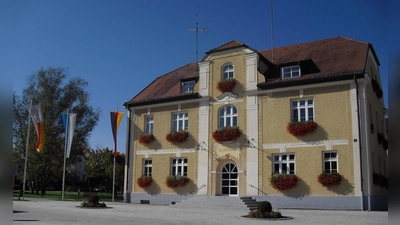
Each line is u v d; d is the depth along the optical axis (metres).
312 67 25.52
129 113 32.22
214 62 28.84
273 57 29.48
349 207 22.23
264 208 17.02
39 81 45.06
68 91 46.12
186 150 28.84
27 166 40.16
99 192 56.91
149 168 30.61
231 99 27.52
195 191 27.83
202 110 28.70
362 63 23.83
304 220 15.62
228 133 26.80
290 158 24.83
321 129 23.81
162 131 30.25
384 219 16.14
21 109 42.75
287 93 25.36
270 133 25.55
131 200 30.45
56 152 41.22
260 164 25.56
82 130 45.56
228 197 25.00
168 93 31.02
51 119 44.00
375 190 23.16
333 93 23.84
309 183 23.64
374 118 25.34
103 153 56.53
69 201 29.83
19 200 28.70
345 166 22.77
